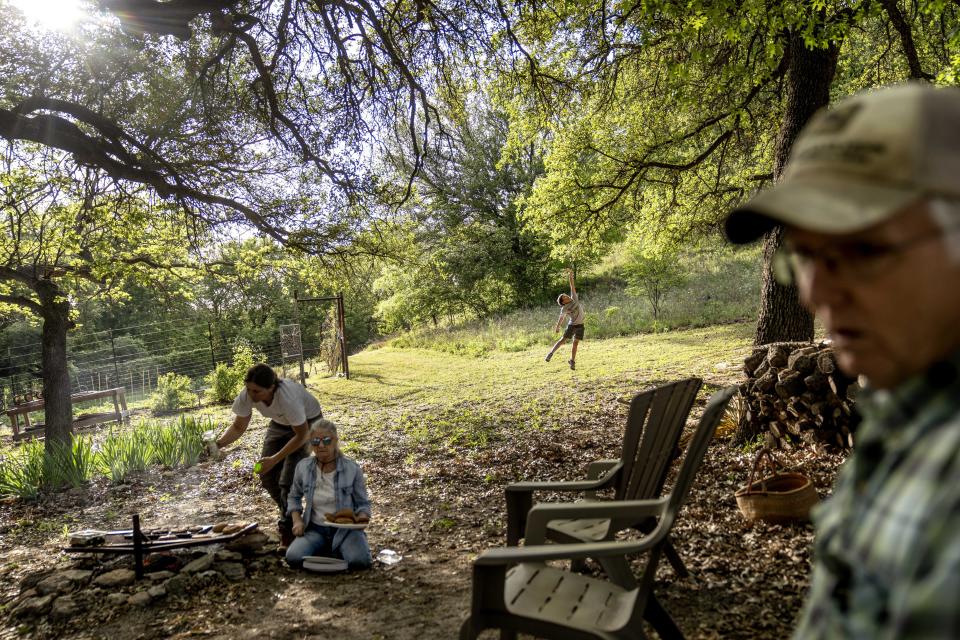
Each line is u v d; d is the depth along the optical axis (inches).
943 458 24.3
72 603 172.7
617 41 403.9
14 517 299.4
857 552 28.0
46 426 451.5
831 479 208.7
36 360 1171.9
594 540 131.0
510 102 470.3
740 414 269.9
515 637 101.3
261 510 275.7
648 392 128.6
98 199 429.7
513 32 405.7
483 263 1162.6
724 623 129.7
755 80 356.5
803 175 28.2
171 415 697.6
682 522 190.1
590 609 98.3
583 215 504.7
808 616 33.2
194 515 277.6
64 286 520.4
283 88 403.9
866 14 254.7
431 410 497.0
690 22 277.6
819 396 237.0
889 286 25.4
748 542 168.1
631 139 484.1
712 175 502.3
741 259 967.0
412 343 1079.0
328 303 1798.7
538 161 1173.1
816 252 27.3
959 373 25.5
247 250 560.1
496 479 287.9
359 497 198.2
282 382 213.0
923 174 24.1
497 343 869.8
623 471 129.3
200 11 314.7
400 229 513.3
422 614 155.6
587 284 1185.4
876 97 27.3
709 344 629.0
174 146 386.0
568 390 503.5
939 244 24.6
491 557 92.7
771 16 256.1
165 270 547.2
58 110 333.7
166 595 177.3
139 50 337.7
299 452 215.6
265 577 187.9
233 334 1674.5
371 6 380.5
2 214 430.6
